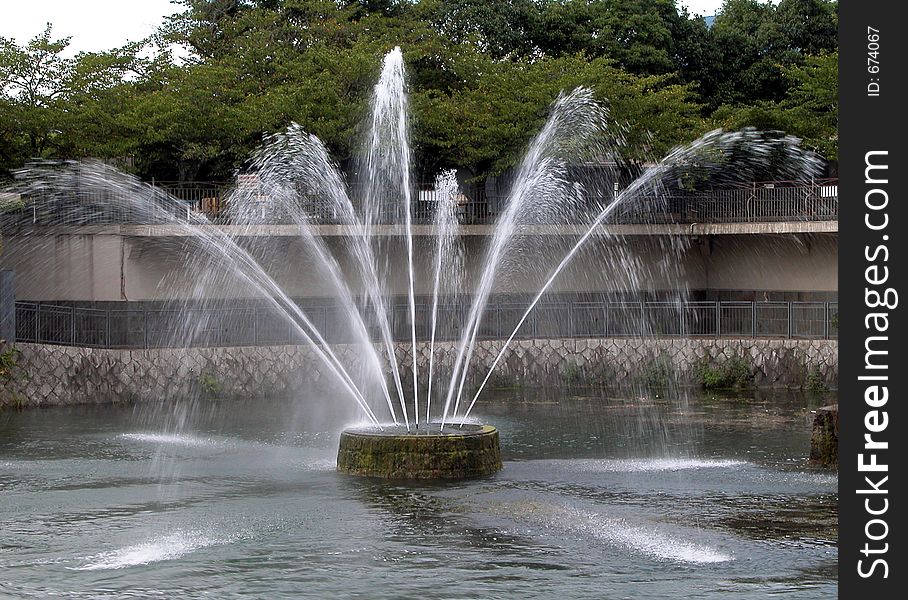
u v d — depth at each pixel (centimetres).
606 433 2898
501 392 3828
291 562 1630
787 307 4103
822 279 4600
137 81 4259
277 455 2514
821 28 5719
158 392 3525
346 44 4834
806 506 1984
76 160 3994
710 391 3859
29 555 1669
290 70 4422
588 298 4759
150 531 1809
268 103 4219
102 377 3462
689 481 2216
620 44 5309
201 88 4203
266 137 4212
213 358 3612
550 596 1472
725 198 4681
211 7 5144
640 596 1471
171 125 4050
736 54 5650
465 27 5316
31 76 3928
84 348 3459
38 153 3969
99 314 3691
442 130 4397
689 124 4744
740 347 4034
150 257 4172
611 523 1853
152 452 2562
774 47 5631
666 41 5356
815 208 4409
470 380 3944
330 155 4350
